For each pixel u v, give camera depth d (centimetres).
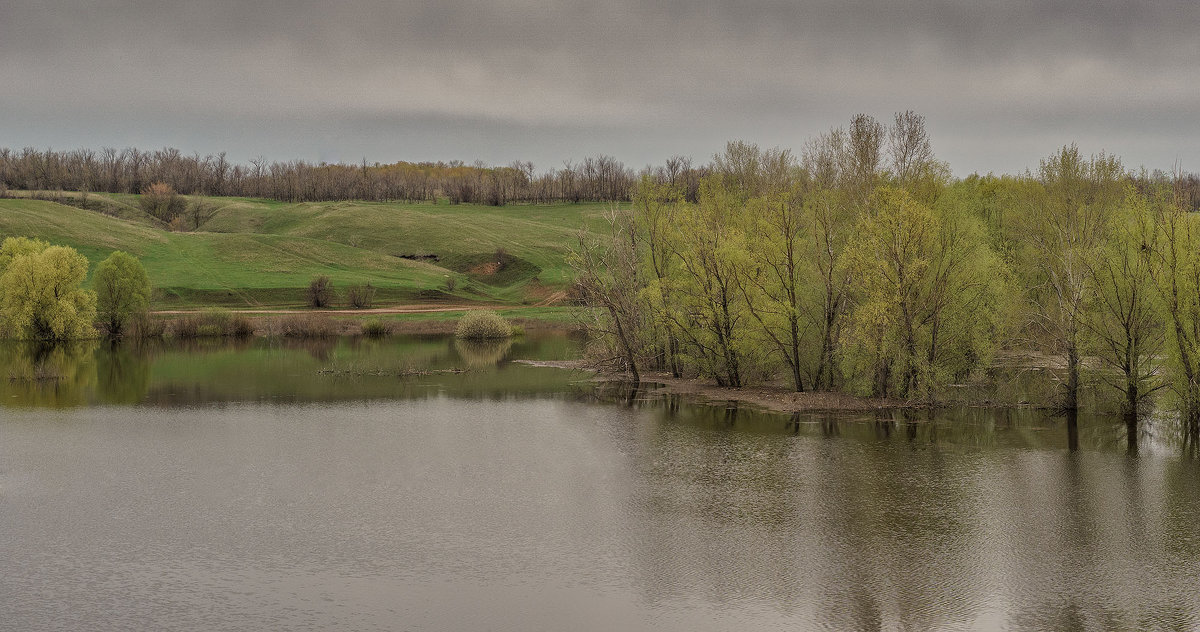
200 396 4831
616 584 2088
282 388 5144
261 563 2225
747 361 4906
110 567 2194
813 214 4519
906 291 4166
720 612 1933
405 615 1923
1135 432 3722
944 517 2570
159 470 3128
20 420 4075
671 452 3409
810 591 2039
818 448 3459
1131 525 2492
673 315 4875
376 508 2681
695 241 4697
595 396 4822
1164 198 3816
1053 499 2745
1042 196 4819
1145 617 1897
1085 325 4009
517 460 3297
